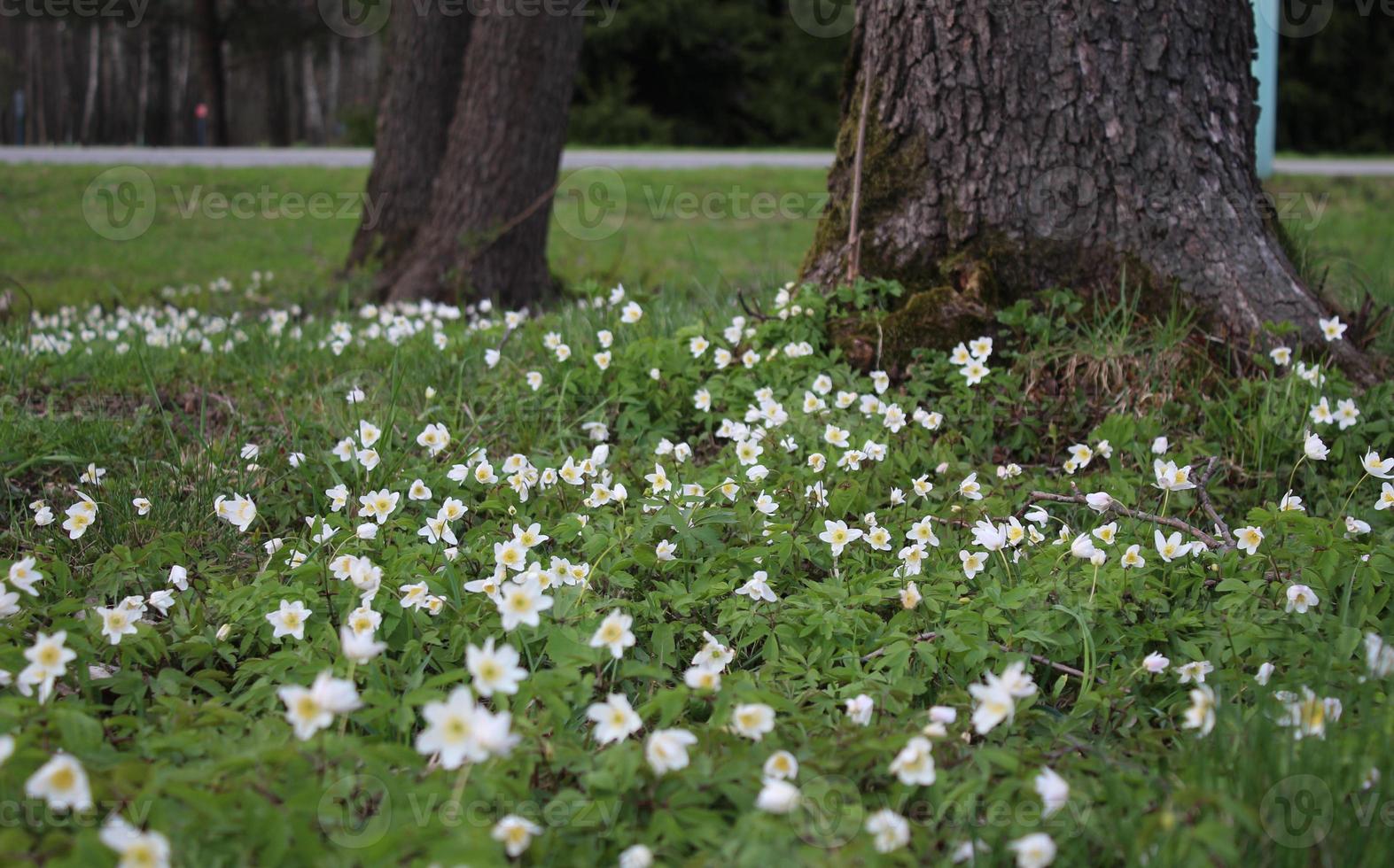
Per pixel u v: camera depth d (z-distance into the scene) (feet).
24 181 46.70
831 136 92.58
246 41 92.84
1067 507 11.25
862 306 13.89
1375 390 12.39
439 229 25.82
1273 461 11.99
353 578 8.21
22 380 15.02
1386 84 90.74
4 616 8.06
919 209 14.14
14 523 10.75
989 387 13.23
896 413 11.96
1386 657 7.14
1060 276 13.71
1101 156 13.47
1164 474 10.13
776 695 7.29
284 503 11.48
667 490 10.27
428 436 11.55
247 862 5.60
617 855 6.15
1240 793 6.33
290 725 7.16
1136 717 7.83
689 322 15.72
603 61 89.61
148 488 11.51
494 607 8.63
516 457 10.73
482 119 25.35
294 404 14.51
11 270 31.68
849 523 10.59
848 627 8.41
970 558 9.37
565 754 6.66
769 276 18.90
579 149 76.28
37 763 6.18
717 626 9.03
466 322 21.47
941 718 6.92
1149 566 9.24
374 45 98.22
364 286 26.27
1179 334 13.03
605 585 9.33
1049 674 8.51
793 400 12.85
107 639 8.19
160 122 98.02
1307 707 6.76
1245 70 13.98
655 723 7.93
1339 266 18.26
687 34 87.20
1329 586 8.72
